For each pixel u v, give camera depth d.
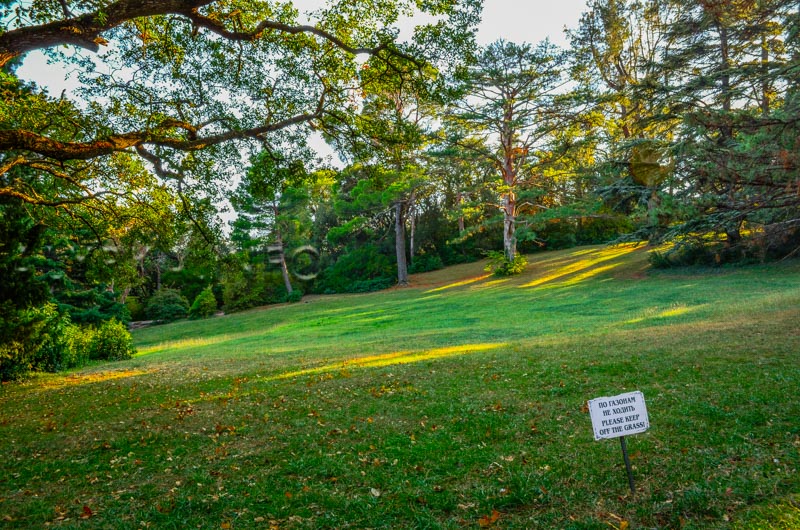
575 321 21.78
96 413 9.47
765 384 7.93
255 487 5.50
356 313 35.25
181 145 10.09
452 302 33.72
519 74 37.44
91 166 12.46
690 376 8.90
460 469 5.66
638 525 4.28
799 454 5.34
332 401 9.14
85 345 21.14
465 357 13.13
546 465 5.61
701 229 10.02
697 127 9.02
